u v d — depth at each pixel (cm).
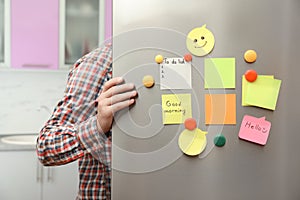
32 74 287
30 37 258
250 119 89
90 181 105
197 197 89
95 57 105
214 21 89
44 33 260
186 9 89
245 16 89
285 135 90
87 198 105
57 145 94
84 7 271
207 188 89
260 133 89
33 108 288
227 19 89
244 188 89
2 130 283
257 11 90
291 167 90
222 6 89
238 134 89
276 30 90
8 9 254
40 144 96
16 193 244
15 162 244
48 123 100
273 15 90
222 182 89
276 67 90
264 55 90
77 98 101
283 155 90
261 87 89
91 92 102
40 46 259
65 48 267
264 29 90
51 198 250
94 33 272
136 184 89
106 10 272
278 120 90
